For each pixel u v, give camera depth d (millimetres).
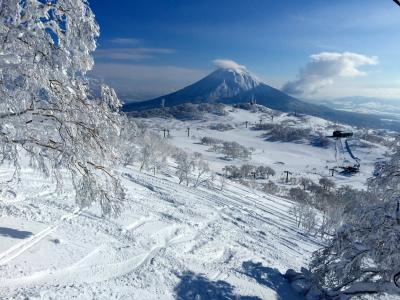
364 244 14570
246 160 143250
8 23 9438
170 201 30266
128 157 48375
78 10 10023
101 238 15766
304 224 37312
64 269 12188
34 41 9594
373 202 15406
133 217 20484
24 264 11625
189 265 16000
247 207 40906
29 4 9500
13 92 9688
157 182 39625
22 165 22750
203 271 15812
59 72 10016
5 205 16031
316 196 72688
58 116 10727
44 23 9930
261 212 40375
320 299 15664
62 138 10906
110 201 12297
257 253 21734
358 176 122812
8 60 9375
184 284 13953
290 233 33062
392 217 13641
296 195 76062
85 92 11281
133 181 35438
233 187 59375
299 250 27047
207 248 19391
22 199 17719
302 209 39000
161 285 13281
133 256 14984
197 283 14391
